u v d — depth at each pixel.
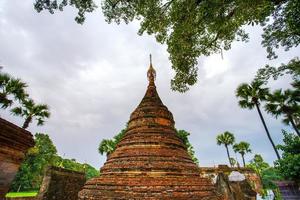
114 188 6.96
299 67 10.47
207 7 6.32
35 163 50.66
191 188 7.11
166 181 6.96
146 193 6.54
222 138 46.22
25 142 4.32
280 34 9.30
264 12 5.04
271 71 11.13
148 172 7.20
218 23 6.89
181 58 9.44
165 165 7.43
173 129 9.41
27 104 22.50
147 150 7.93
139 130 8.73
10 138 3.92
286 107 22.95
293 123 22.53
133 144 8.28
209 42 8.67
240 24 5.47
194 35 8.08
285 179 17.86
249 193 14.55
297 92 22.03
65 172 17.03
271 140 23.19
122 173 7.41
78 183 19.17
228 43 8.89
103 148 32.53
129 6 8.59
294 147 17.33
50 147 57.53
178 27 7.58
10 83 19.81
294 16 7.21
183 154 8.52
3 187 3.77
